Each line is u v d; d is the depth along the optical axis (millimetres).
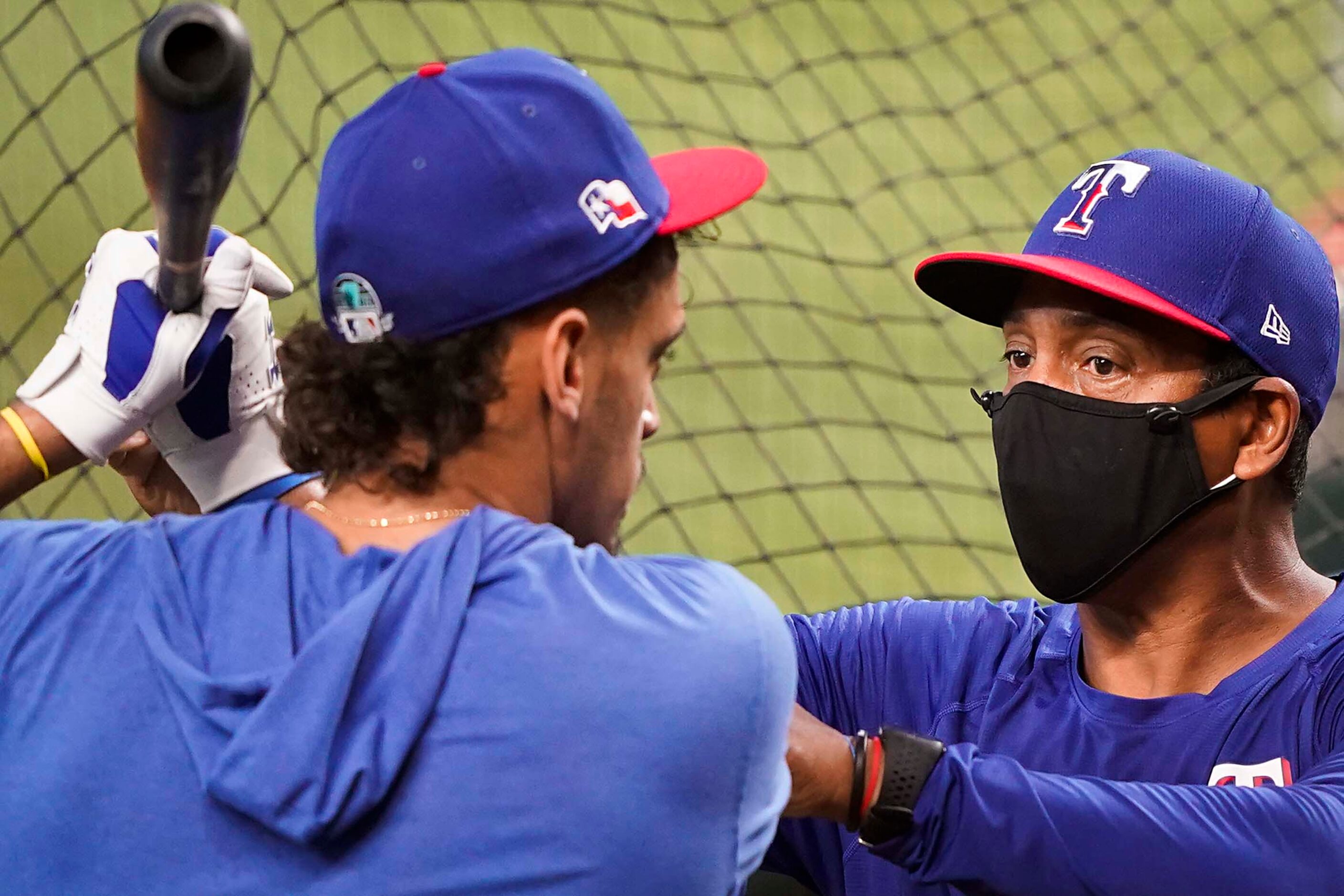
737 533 16906
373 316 3719
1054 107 26453
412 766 3314
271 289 4938
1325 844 4191
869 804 4238
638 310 3906
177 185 3492
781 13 28016
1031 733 5273
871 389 19875
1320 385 5090
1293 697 4910
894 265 22438
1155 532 4977
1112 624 5262
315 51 22203
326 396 3785
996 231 23219
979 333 21312
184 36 3223
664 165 4297
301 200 19031
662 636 3422
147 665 3439
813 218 23266
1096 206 5047
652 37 26281
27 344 16953
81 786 3359
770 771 3578
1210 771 4918
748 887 6895
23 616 3604
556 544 3594
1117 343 4961
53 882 3332
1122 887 4102
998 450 5254
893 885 5324
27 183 19234
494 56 3896
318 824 3182
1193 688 5145
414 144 3689
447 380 3676
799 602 15852
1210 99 26500
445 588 3434
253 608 3455
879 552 16844
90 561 3695
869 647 5746
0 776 3451
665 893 3322
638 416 4000
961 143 25406
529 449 3816
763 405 19328
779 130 24938
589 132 3777
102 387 4238
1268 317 4906
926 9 28844
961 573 16625
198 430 4902
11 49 21125
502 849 3270
